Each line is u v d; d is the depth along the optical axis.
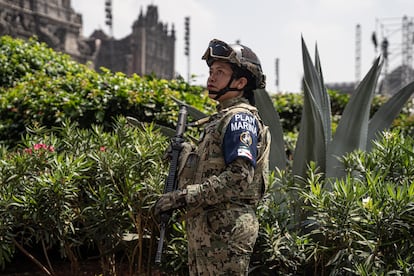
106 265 3.49
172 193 1.99
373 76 3.57
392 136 2.96
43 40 36.59
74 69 7.69
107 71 6.12
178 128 2.24
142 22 52.34
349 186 2.49
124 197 2.82
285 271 2.72
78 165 2.79
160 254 1.98
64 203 2.77
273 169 3.69
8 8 33.91
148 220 2.96
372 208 2.39
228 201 2.03
